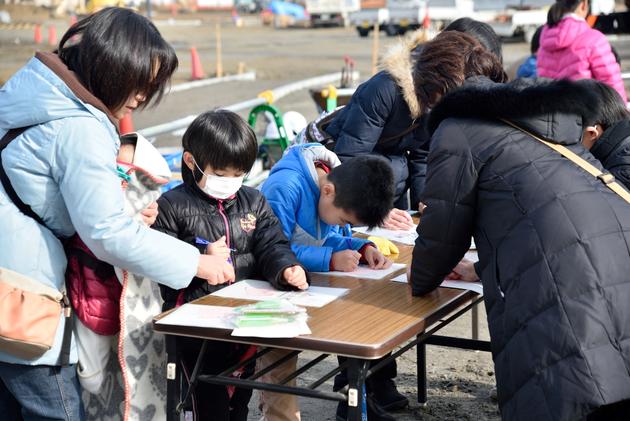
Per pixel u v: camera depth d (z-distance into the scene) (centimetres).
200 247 289
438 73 337
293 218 320
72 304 259
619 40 2425
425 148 435
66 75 238
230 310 262
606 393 224
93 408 276
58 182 240
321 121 436
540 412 228
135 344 266
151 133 553
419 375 405
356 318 256
